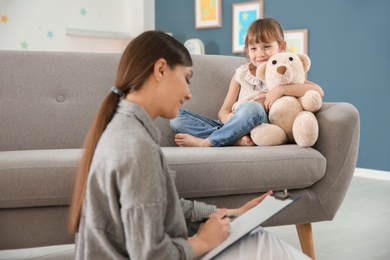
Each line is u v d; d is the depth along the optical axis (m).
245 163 1.77
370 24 3.98
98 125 1.20
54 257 2.07
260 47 2.46
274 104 2.12
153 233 1.08
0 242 1.58
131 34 5.37
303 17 4.39
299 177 1.84
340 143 1.92
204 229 1.25
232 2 4.96
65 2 4.98
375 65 3.97
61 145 2.17
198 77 2.47
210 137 2.10
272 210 1.27
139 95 1.20
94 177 1.13
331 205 1.94
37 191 1.54
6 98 2.14
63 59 2.26
